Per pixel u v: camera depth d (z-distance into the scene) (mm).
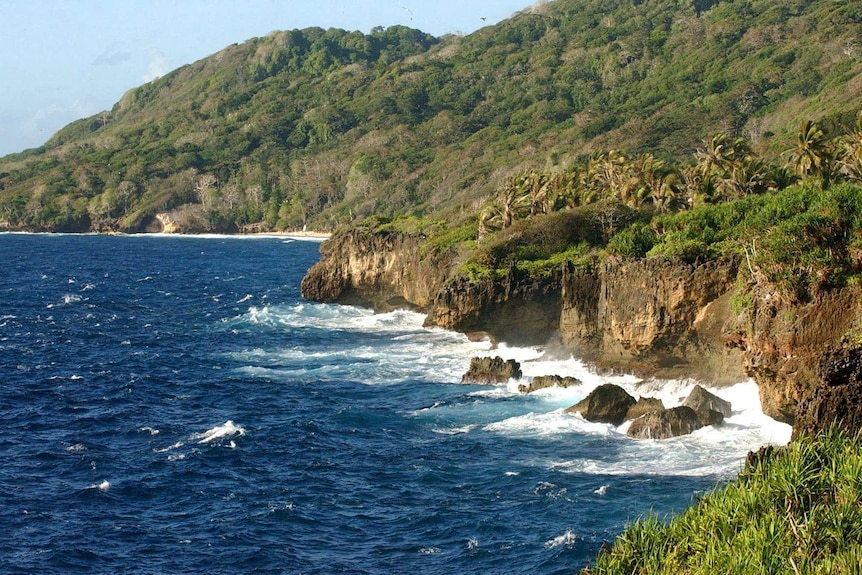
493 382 65688
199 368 74062
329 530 41469
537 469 47312
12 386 67312
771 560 25734
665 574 27188
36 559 38750
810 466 30406
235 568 38094
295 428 56031
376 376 70062
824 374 37906
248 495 45531
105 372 72375
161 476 48156
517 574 36719
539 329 77188
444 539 40125
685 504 41906
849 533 26672
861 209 46812
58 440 54156
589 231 82938
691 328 60469
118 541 40594
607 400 54781
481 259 80312
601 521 40844
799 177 80938
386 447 52281
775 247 46438
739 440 49781
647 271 61750
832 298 43781
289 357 78375
